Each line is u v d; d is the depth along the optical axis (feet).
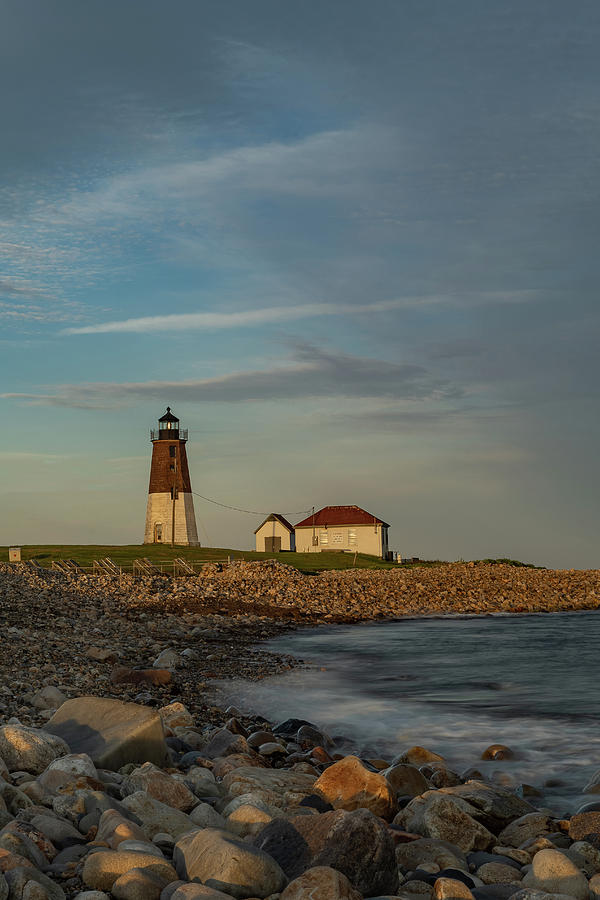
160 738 35.60
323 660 85.81
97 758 32.81
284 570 210.79
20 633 79.77
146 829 25.58
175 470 341.21
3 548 302.04
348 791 30.94
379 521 330.54
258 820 25.72
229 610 136.67
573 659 87.20
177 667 74.02
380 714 57.82
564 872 22.85
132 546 317.42
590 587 209.15
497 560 315.99
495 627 127.54
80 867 21.44
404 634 115.14
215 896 18.45
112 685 61.16
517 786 40.24
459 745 48.98
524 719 55.98
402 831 28.71
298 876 20.89
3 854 20.57
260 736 45.44
